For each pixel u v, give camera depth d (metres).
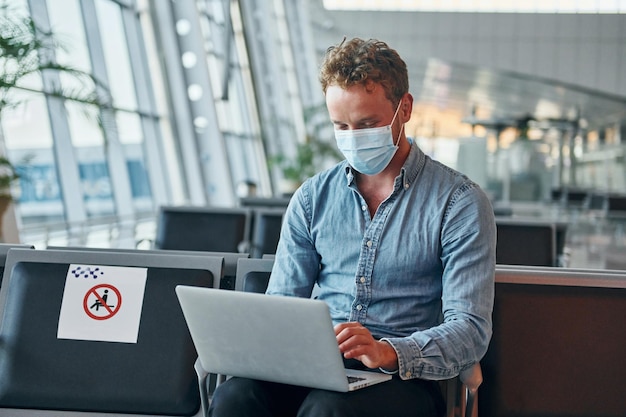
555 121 28.64
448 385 2.52
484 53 30.66
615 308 2.59
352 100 2.40
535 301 2.62
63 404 2.61
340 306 2.54
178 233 6.15
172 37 12.95
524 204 28.77
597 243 16.22
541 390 2.58
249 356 2.26
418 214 2.49
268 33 22.50
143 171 12.34
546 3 30.52
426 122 33.19
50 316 2.67
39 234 8.60
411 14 30.61
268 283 2.71
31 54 6.27
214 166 13.51
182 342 2.62
